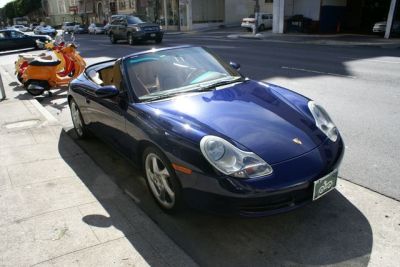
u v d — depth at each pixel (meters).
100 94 3.71
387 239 2.86
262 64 11.85
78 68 9.28
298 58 13.04
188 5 37.28
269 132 2.99
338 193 3.53
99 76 5.11
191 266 2.63
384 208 3.26
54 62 8.48
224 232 3.07
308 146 2.95
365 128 5.32
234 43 20.69
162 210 3.41
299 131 3.07
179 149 2.89
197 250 2.87
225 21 39.81
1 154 4.79
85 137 5.34
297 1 26.34
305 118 3.27
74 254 2.77
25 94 8.96
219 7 39.12
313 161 2.85
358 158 4.30
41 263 2.68
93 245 2.87
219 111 3.26
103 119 4.29
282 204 2.74
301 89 7.99
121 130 3.81
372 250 2.74
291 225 3.09
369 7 27.28
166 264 2.65
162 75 3.93
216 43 20.94
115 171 4.34
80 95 4.91
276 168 2.73
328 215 3.19
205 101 3.47
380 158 4.28
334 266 2.62
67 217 3.26
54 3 82.88
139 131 3.33
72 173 4.17
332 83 8.50
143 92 3.71
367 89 7.75
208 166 2.73
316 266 2.63
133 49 19.12
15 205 3.49
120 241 2.91
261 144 2.85
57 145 5.08
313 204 3.36
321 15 25.45
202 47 4.64
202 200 2.83
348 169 4.04
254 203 2.68
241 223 3.17
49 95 8.69
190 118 3.13
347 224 3.06
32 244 2.90
